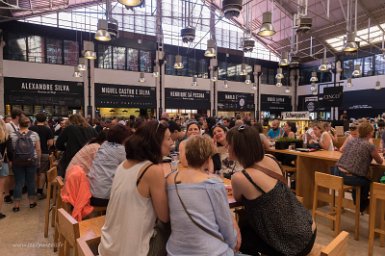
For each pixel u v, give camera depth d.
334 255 1.30
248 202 1.65
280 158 4.67
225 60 17.44
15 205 4.05
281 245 1.59
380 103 15.28
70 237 1.60
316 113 18.83
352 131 4.82
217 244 1.33
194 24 15.15
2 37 11.40
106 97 13.77
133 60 14.65
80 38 13.23
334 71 17.53
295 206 1.64
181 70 16.06
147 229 1.41
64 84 12.78
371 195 2.87
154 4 14.99
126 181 1.43
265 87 19.05
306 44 16.45
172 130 3.66
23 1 10.62
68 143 3.98
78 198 2.45
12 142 3.93
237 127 1.81
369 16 11.93
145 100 14.80
